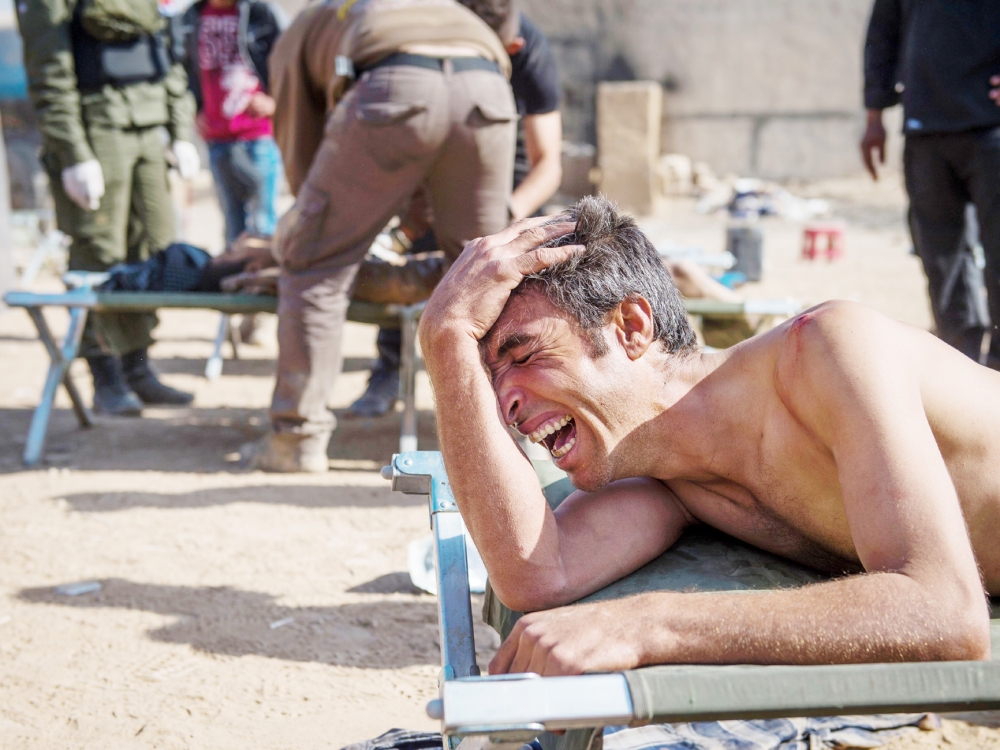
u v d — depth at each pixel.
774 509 1.66
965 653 1.23
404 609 2.86
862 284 8.95
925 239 4.39
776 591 1.32
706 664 1.27
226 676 2.46
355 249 3.84
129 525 3.52
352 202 3.68
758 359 1.61
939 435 1.52
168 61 5.06
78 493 3.87
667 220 13.94
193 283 4.32
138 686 2.40
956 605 1.24
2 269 8.04
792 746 1.99
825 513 1.60
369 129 3.51
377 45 3.52
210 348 6.83
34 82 4.56
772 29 15.52
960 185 4.25
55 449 4.50
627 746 1.79
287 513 3.64
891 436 1.35
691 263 4.56
